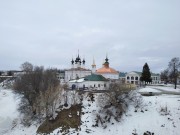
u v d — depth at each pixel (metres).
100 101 69.12
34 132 62.75
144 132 55.47
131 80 136.00
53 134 59.25
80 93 79.88
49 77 84.69
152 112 62.66
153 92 83.38
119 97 68.56
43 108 68.00
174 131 54.44
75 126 61.50
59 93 73.94
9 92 118.25
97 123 61.81
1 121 71.75
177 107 63.06
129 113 63.91
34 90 78.19
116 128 59.28
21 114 75.19
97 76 102.44
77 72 119.31
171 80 139.25
